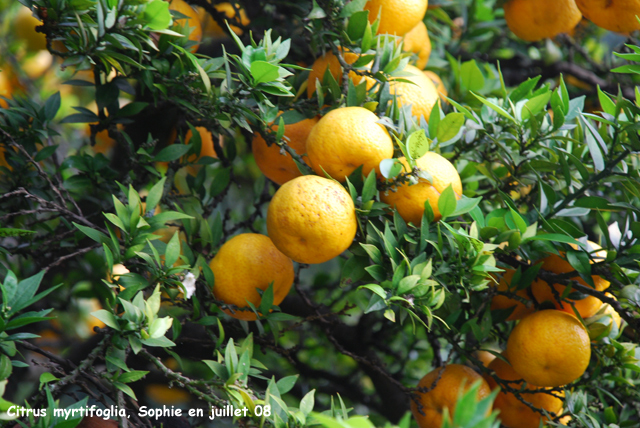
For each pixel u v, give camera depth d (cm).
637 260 86
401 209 86
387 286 84
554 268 90
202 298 90
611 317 90
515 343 88
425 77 92
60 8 85
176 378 84
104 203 103
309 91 93
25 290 82
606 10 95
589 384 92
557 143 93
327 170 85
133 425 88
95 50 86
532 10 101
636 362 92
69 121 94
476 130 94
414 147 84
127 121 95
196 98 90
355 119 85
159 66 90
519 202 96
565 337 86
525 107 89
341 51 90
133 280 86
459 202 85
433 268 86
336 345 95
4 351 82
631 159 93
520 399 89
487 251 85
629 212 88
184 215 87
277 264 89
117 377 84
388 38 90
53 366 84
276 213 84
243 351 87
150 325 83
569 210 90
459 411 70
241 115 88
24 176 96
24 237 97
